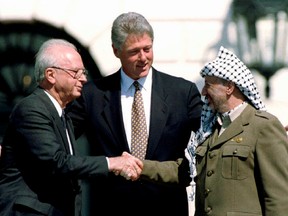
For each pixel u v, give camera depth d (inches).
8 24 1054.4
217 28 1031.0
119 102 750.5
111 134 747.4
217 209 661.3
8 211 676.7
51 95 693.3
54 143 676.1
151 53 740.0
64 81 688.4
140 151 743.7
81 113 756.6
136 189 745.0
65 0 1045.8
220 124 674.8
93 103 755.4
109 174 741.3
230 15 1028.5
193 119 753.0
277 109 1023.0
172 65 1035.9
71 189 693.3
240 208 654.5
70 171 677.9
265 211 648.4
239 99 668.1
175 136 747.4
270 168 649.0
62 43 696.4
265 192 648.4
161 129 744.3
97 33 1044.5
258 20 1021.2
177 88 756.0
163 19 1035.9
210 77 666.2
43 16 1046.4
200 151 682.2
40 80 693.3
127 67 740.0
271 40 1019.9
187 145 719.7
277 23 1016.9
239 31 1026.7
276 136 653.9
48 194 681.6
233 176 657.0
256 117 661.3
